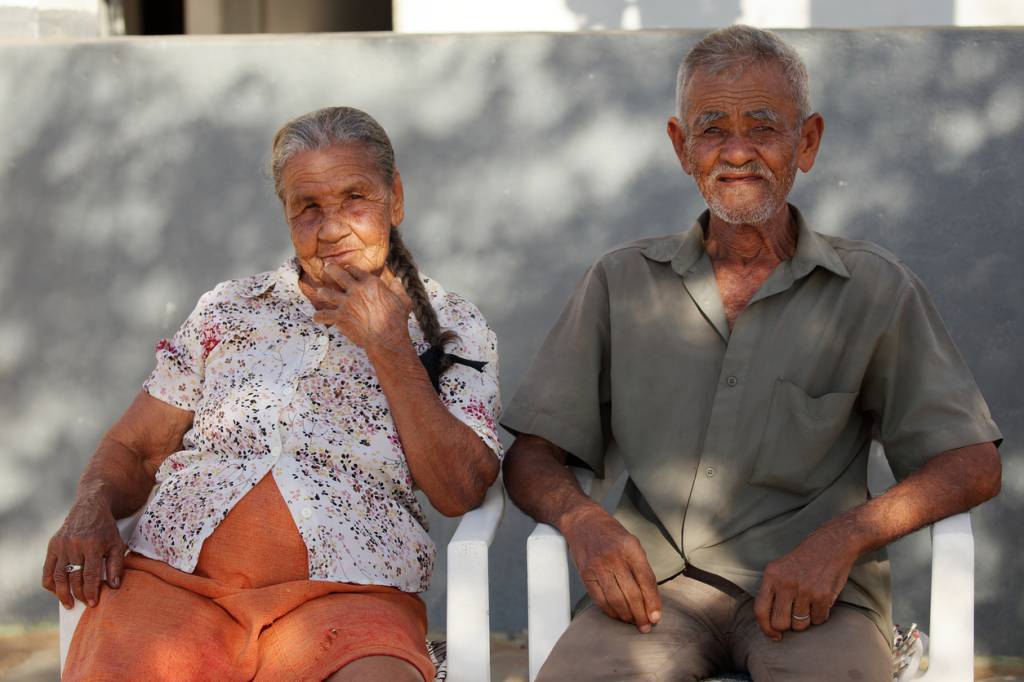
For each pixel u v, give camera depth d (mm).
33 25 6039
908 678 3830
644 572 3703
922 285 4070
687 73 3996
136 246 5762
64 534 3812
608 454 4391
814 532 3697
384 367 3793
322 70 5645
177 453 4012
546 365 4215
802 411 3918
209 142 5703
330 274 3867
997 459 3881
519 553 5754
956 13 6078
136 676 3490
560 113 5566
